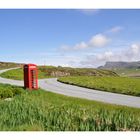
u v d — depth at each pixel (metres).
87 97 35.50
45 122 13.27
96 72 185.00
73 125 12.65
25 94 30.83
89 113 15.70
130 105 28.69
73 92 41.91
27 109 15.58
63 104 22.30
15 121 13.02
